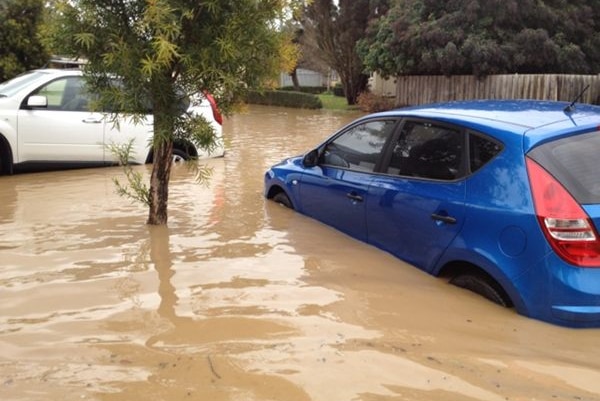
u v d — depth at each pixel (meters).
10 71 16.53
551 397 2.84
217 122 9.43
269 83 5.15
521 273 3.74
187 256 4.93
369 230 5.21
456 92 22.16
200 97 5.12
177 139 5.34
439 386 2.91
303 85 56.06
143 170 9.65
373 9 31.27
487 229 3.96
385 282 4.37
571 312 3.54
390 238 4.95
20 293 4.09
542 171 3.79
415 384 2.93
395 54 24.03
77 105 9.65
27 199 7.31
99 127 9.69
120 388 2.87
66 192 7.79
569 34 22.94
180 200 7.23
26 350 3.27
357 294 4.14
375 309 3.89
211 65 4.70
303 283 4.34
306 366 3.09
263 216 6.30
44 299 3.98
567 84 18.38
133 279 4.38
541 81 19.06
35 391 2.84
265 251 5.08
